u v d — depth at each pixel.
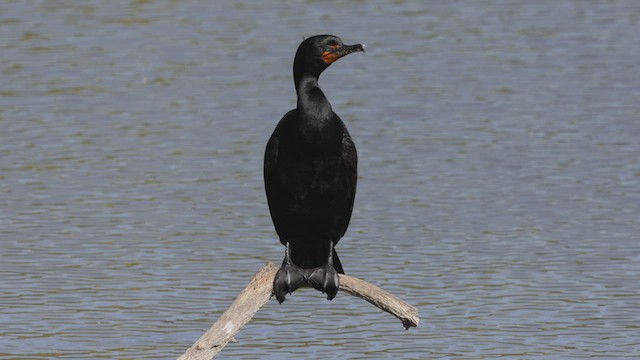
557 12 27.47
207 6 27.78
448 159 18.30
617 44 24.80
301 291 13.97
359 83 22.31
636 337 12.50
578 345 12.32
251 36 25.34
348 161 8.97
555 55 24.12
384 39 25.16
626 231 15.45
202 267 14.31
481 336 12.55
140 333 12.52
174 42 25.06
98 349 12.08
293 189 8.84
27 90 22.02
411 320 8.36
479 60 23.78
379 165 18.06
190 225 15.73
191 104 21.22
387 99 21.38
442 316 13.05
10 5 27.84
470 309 13.22
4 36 25.38
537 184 17.20
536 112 20.61
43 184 17.33
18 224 15.72
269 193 9.05
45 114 20.69
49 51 24.45
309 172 8.77
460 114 20.52
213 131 19.84
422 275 14.13
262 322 12.96
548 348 12.25
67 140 19.39
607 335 12.55
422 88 21.97
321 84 22.31
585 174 17.59
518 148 18.78
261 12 27.16
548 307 13.24
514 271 14.26
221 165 18.17
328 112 8.73
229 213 16.19
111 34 25.64
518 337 12.50
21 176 17.66
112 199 16.70
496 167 17.94
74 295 13.45
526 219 15.93
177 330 12.59
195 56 24.12
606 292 13.66
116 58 24.03
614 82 22.25
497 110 20.73
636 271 14.23
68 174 17.77
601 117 20.30
